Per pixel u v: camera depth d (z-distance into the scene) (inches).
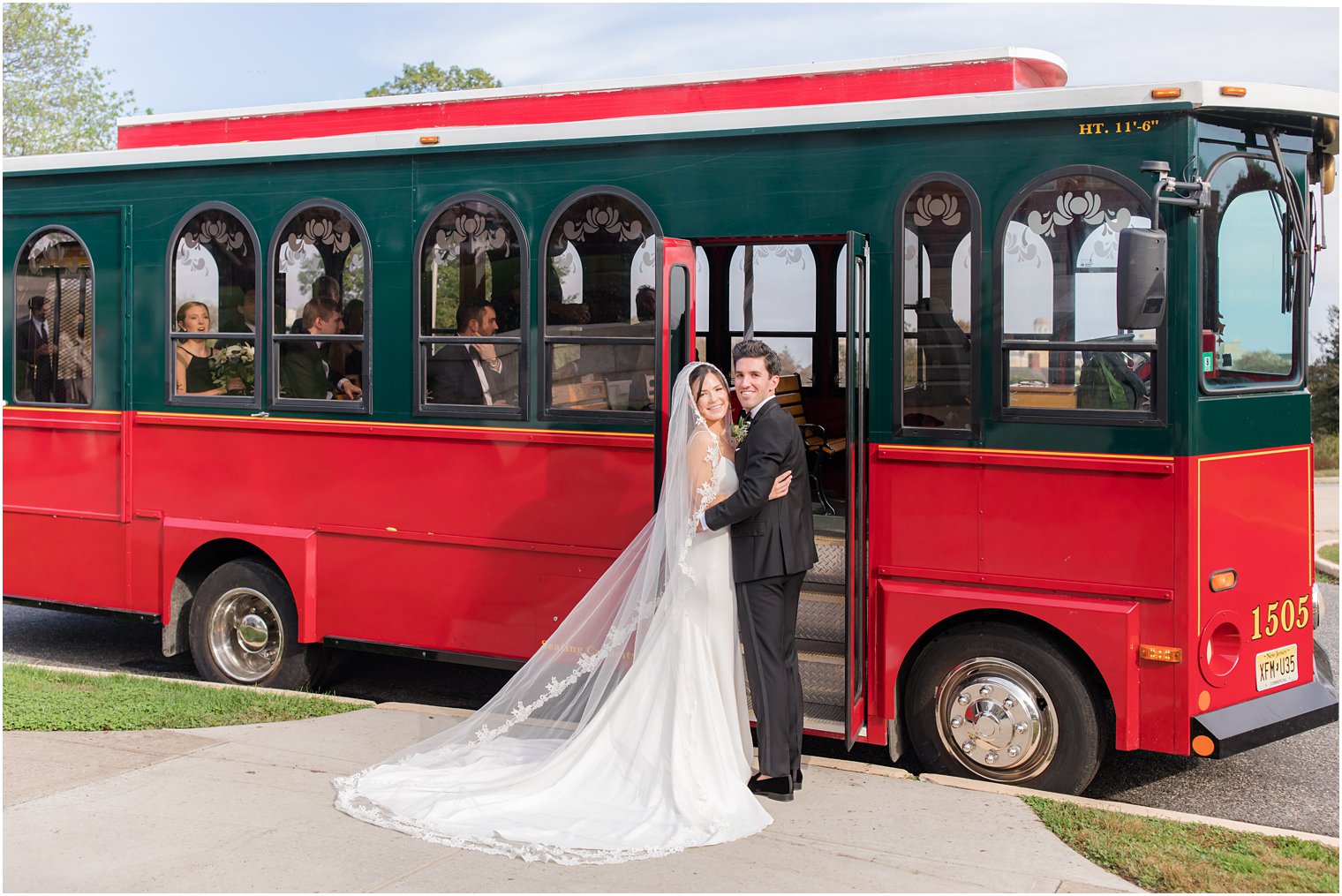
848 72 235.0
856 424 213.2
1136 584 202.2
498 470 253.1
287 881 167.6
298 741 231.6
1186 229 199.0
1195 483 199.3
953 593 214.2
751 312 290.8
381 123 276.7
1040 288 208.7
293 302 274.8
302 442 274.5
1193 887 166.9
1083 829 187.3
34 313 308.5
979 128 213.2
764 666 198.8
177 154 284.8
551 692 212.1
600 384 243.6
